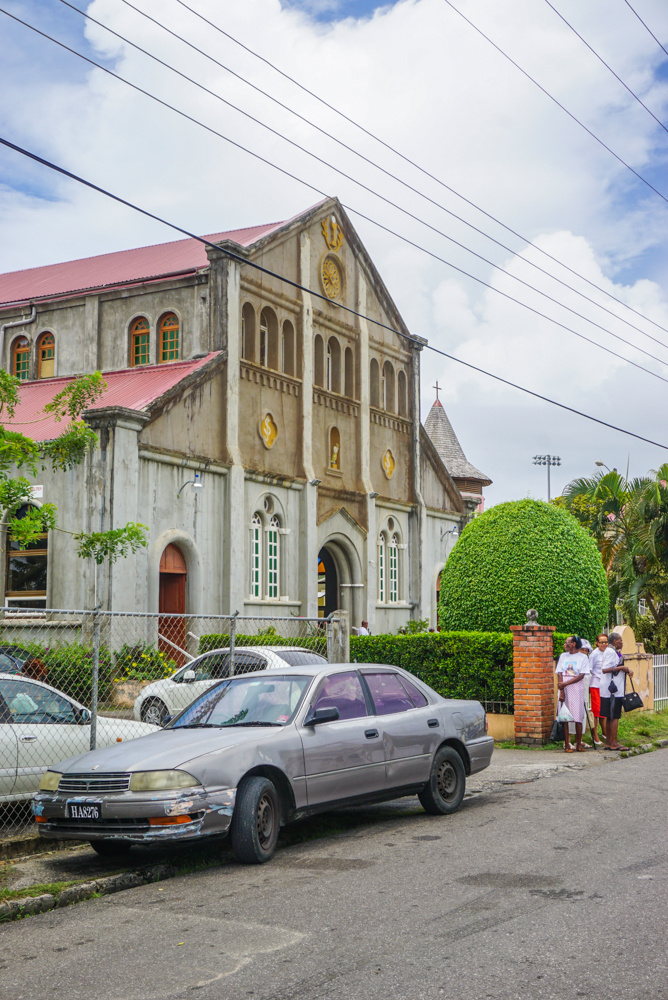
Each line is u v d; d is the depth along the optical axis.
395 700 10.02
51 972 5.46
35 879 7.62
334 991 4.95
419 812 10.59
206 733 8.67
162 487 22.83
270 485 26.62
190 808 7.57
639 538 26.36
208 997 4.94
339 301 30.69
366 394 31.38
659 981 4.99
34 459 14.01
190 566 23.55
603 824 9.36
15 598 22.09
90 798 7.75
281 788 8.44
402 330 34.03
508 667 16.89
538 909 6.32
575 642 15.57
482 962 5.31
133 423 21.73
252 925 6.20
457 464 40.41
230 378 25.17
